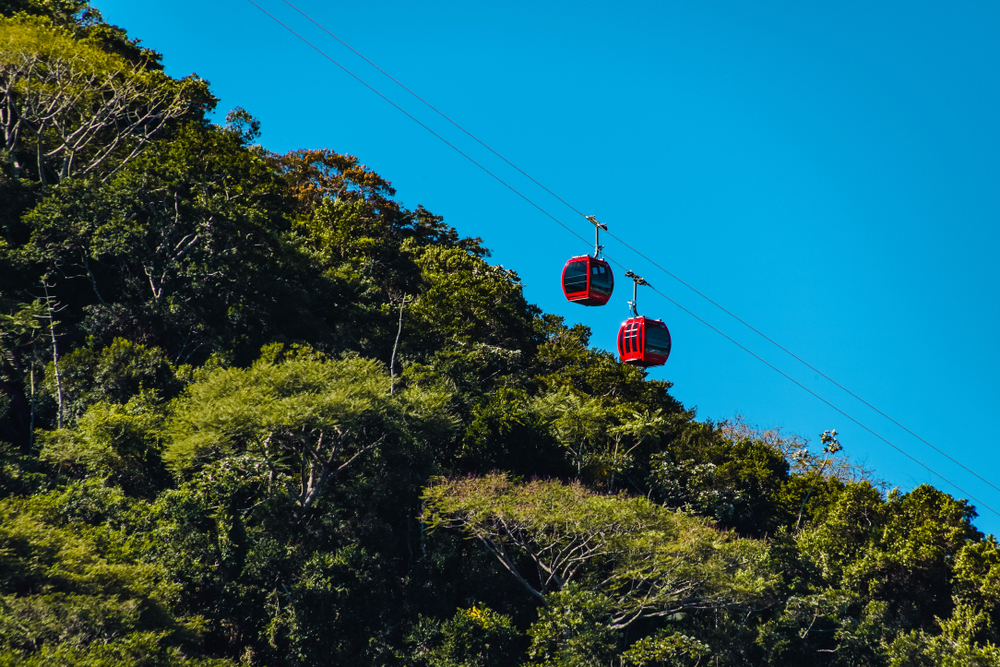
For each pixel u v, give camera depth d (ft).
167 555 130.11
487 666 137.39
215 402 149.79
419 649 140.56
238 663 125.29
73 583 105.09
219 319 202.49
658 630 146.61
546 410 200.13
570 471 195.31
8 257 189.06
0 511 111.24
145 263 202.08
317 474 165.27
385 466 168.14
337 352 207.72
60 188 202.49
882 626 157.48
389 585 154.81
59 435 148.66
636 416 210.38
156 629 110.63
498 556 159.84
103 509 133.28
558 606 142.51
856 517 197.57
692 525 162.91
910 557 174.70
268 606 133.18
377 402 161.58
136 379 169.48
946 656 148.25
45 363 172.55
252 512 149.18
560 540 159.94
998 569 163.63
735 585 153.99
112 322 187.52
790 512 215.92
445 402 178.81
